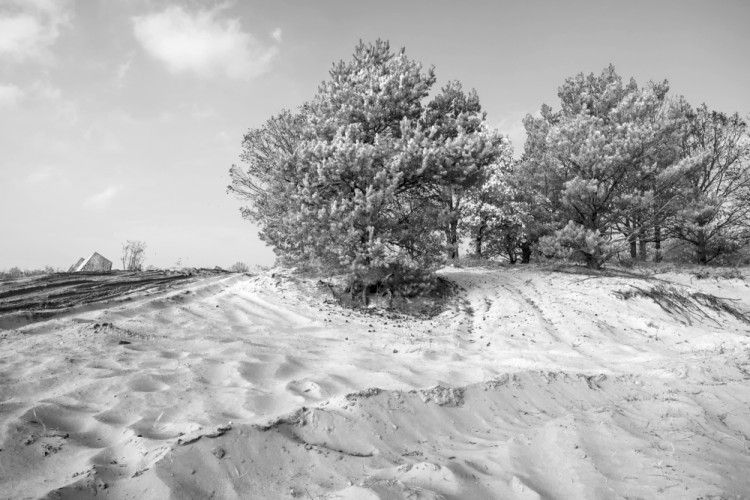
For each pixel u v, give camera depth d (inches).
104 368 232.7
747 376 297.3
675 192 792.3
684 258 989.8
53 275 594.6
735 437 197.5
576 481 147.9
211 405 187.2
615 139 716.7
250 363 253.0
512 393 242.4
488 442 185.6
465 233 895.1
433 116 683.4
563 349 395.2
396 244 589.0
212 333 360.8
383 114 623.2
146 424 165.2
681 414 220.8
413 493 131.6
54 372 222.7
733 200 908.6
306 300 532.7
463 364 299.6
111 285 527.5
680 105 842.8
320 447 161.9
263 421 167.5
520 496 139.1
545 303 564.7
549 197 805.9
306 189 543.8
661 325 499.5
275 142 754.2
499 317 510.0
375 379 242.8
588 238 706.2
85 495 119.5
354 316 493.0
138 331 342.3
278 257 592.1
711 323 572.4
